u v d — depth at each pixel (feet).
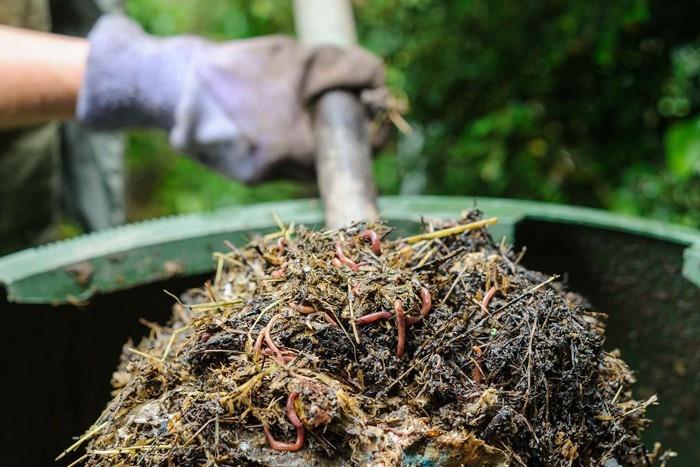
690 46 5.33
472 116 6.27
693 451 3.24
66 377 3.20
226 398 2.47
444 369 2.53
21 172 4.21
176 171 8.15
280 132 3.41
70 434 3.21
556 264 3.38
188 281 3.30
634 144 5.71
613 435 2.61
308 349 2.51
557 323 2.60
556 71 5.79
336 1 3.66
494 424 2.49
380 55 6.41
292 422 2.43
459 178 6.18
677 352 3.26
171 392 2.54
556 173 5.97
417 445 2.47
